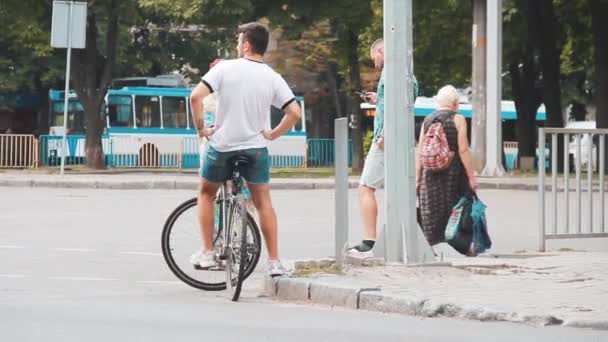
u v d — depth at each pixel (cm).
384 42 3203
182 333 2350
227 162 3003
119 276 3488
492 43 8956
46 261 3866
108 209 6184
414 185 3194
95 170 10450
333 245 4478
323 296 2877
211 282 3156
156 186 8181
